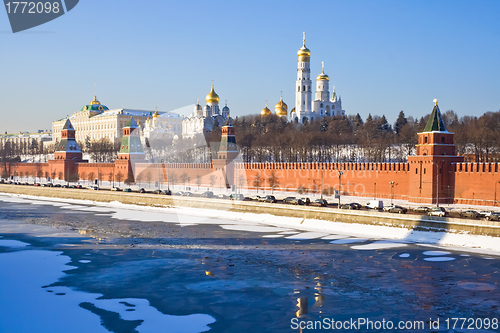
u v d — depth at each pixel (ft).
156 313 131.44
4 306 136.15
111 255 194.29
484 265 172.04
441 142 278.46
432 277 159.12
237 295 144.97
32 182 518.78
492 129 488.44
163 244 214.07
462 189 271.69
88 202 377.09
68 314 130.41
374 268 170.81
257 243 213.46
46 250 203.82
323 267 173.17
